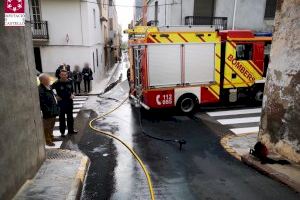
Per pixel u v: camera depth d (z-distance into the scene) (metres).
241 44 10.75
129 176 5.71
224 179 5.51
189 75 10.20
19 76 4.49
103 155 6.83
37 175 5.26
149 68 9.72
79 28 16.91
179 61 9.97
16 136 4.30
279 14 6.07
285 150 6.14
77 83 15.39
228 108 11.50
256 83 11.36
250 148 6.97
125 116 10.45
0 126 3.73
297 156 5.82
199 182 5.39
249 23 18.00
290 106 5.89
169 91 10.09
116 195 4.96
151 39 9.55
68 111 8.16
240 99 11.84
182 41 9.86
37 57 17.14
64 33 16.81
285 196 4.81
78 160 6.15
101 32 23.77
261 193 4.93
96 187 5.24
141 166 6.18
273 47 6.32
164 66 9.84
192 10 17.19
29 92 4.96
